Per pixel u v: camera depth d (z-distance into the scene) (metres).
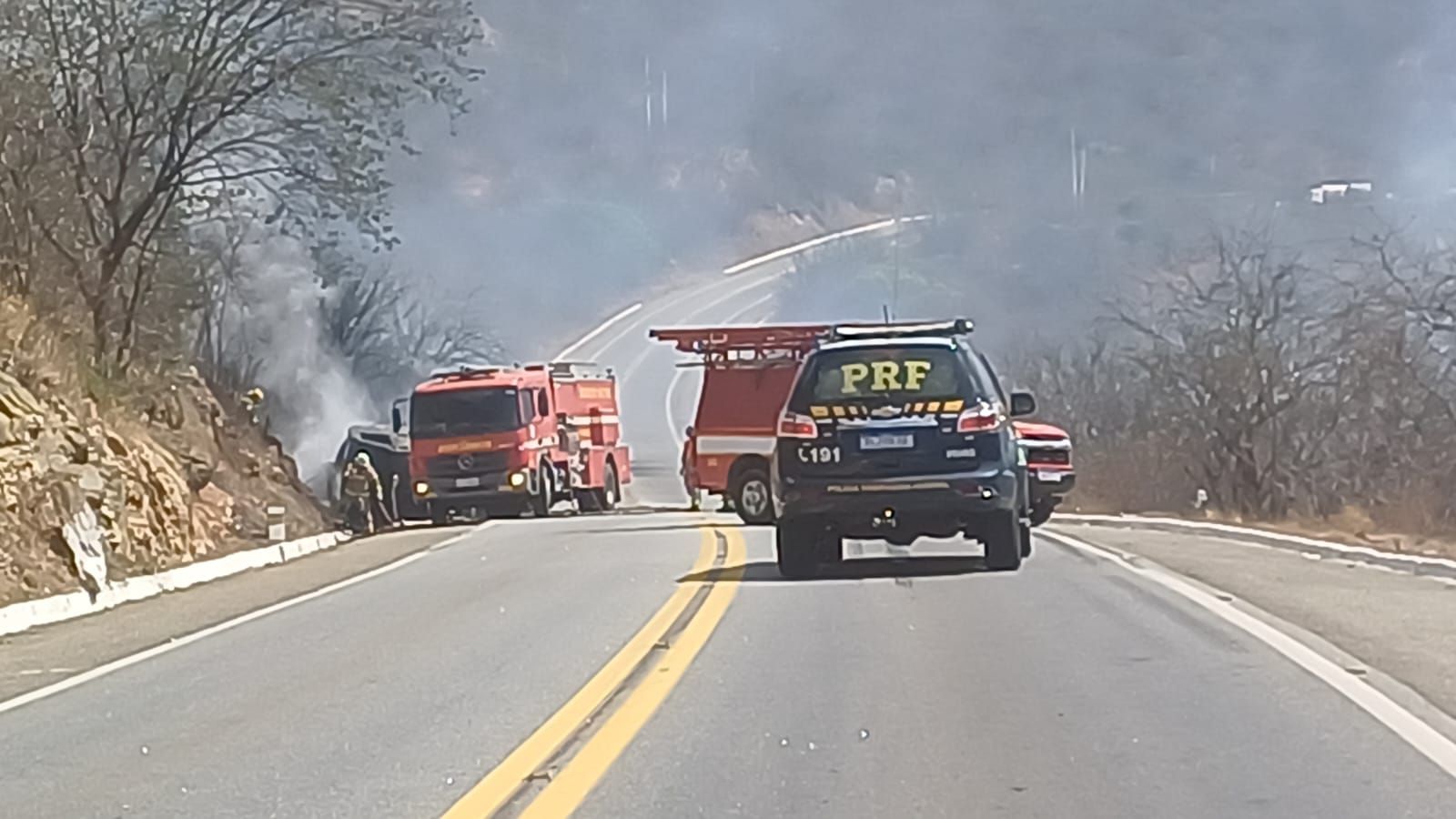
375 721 11.52
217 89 32.44
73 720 12.01
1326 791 9.08
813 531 19.27
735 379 34.72
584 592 18.81
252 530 32.19
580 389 46.44
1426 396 39.94
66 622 18.59
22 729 11.71
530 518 41.22
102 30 31.62
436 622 16.86
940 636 14.63
